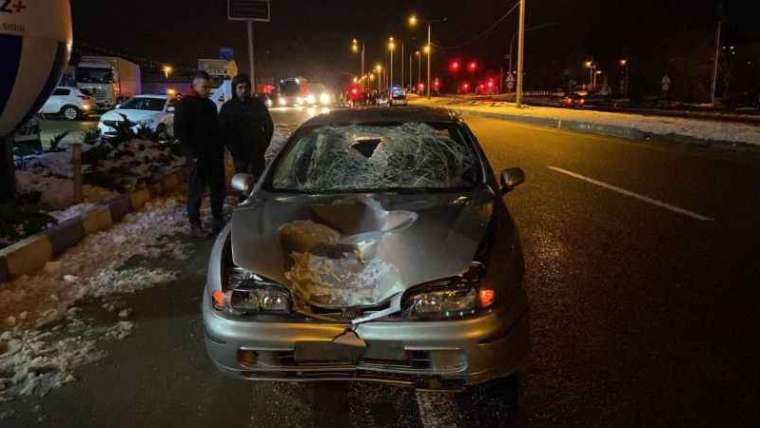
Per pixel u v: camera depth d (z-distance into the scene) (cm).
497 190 371
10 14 609
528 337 288
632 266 484
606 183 834
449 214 321
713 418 280
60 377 336
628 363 331
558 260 504
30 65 637
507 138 1524
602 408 291
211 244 603
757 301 409
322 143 423
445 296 270
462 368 269
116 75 3247
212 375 337
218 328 283
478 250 289
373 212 338
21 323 406
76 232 596
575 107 3384
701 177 858
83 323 408
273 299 279
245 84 699
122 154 1034
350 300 276
